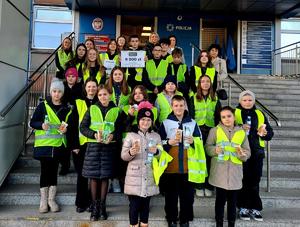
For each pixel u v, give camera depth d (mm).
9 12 4316
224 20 12094
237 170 3568
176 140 3459
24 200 4141
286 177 4758
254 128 3867
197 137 3621
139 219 3539
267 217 3906
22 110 5004
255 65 11961
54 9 13023
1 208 3969
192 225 3766
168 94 4160
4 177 4293
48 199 3898
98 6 11219
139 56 4805
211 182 3656
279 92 8445
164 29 11805
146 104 3561
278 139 6016
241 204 3865
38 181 4555
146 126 3453
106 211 3939
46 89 6000
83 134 3598
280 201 4301
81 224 3650
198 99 4230
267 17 12000
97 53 5043
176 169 3562
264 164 5133
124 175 3775
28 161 4906
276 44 12000
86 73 4926
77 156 3889
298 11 11391
